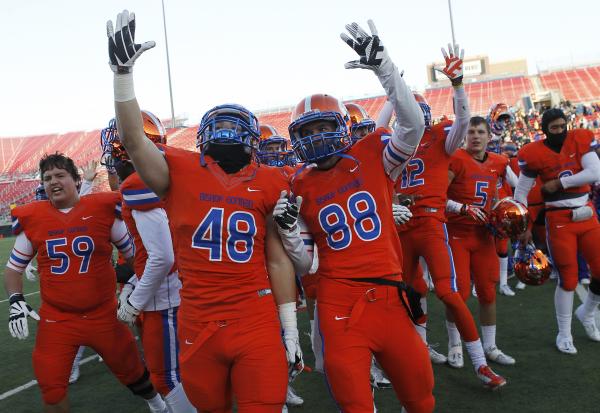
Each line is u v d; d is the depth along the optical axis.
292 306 2.38
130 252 3.41
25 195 31.52
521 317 5.36
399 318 2.43
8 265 3.25
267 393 2.12
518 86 36.34
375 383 3.93
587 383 3.64
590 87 34.06
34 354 3.12
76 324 3.15
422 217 3.84
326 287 2.51
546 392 3.56
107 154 3.23
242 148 2.32
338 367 2.35
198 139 2.40
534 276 4.16
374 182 2.52
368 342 2.39
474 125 4.27
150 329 2.87
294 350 2.30
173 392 2.83
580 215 4.18
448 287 3.77
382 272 2.45
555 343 4.50
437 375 4.06
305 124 2.53
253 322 2.19
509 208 4.01
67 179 3.21
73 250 3.14
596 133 22.27
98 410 3.92
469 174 4.25
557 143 4.28
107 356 3.26
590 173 4.06
